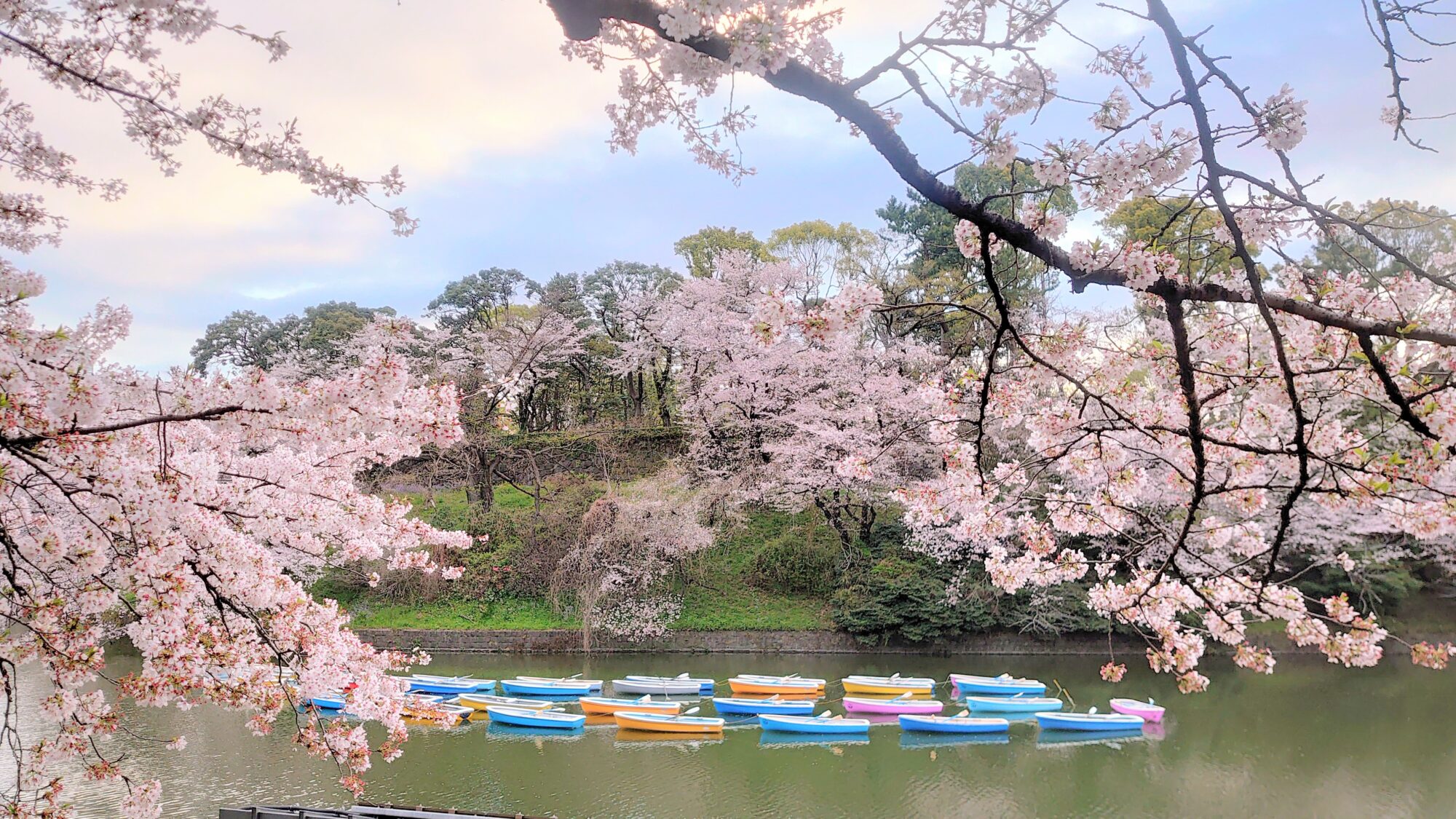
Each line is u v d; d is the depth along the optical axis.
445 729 14.95
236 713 14.71
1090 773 12.69
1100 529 5.36
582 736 14.61
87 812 10.20
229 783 11.55
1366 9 2.84
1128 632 20.28
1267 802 11.37
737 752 13.83
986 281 3.11
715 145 3.54
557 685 17.31
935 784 12.35
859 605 21.48
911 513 6.23
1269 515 18.05
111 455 3.89
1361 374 4.43
